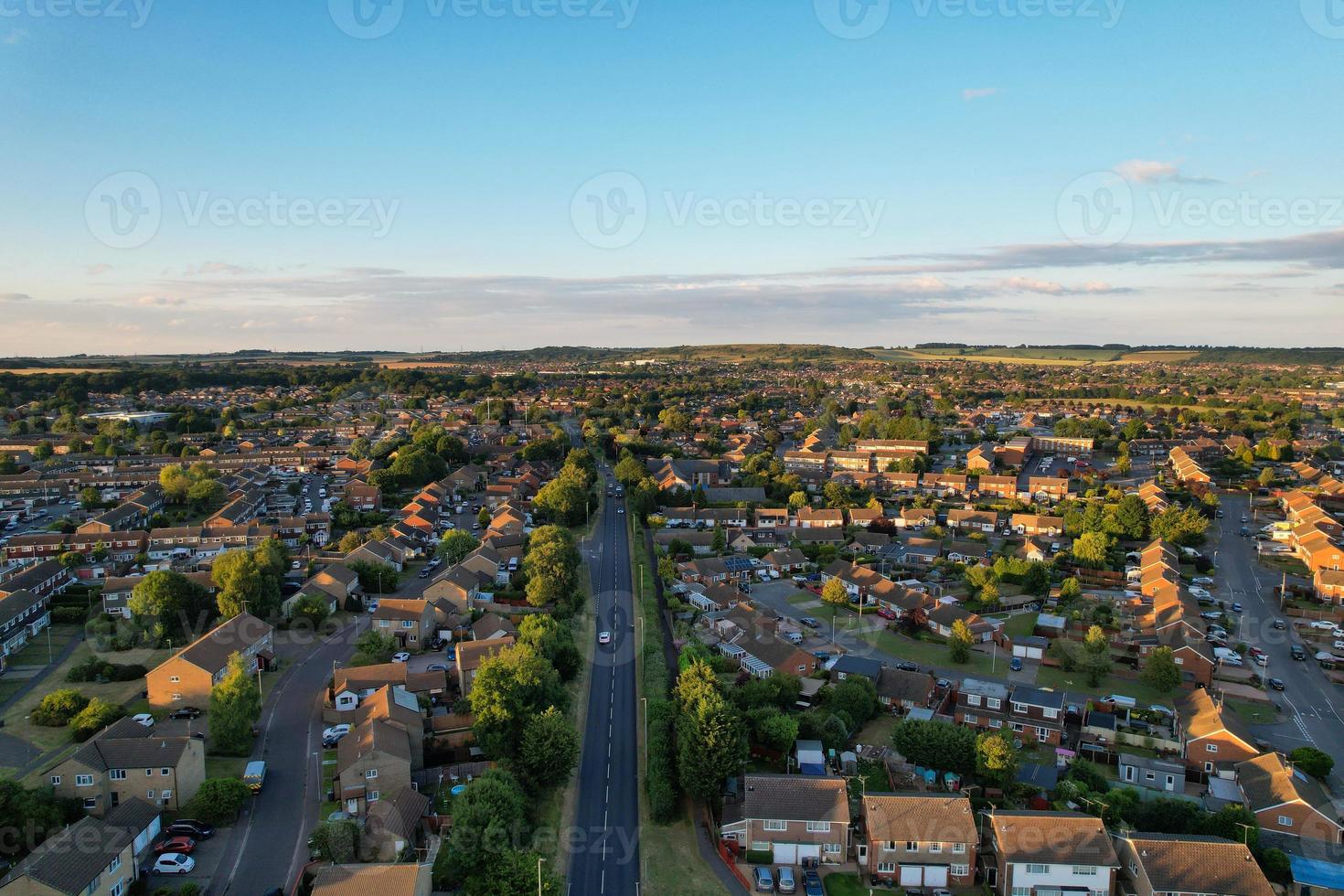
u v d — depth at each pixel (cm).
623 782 7662
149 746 6769
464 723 8138
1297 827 6688
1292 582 14038
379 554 13662
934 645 11275
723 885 6234
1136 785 7688
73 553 13450
